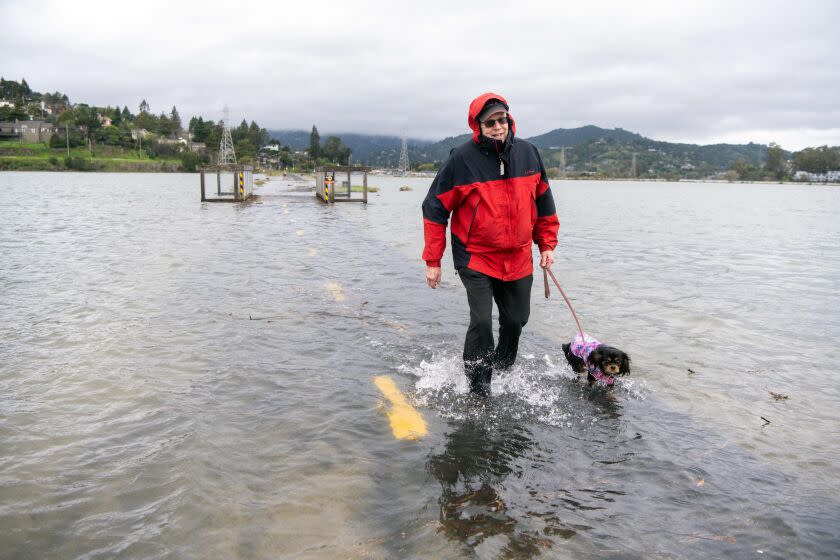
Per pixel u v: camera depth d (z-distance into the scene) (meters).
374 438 3.69
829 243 16.30
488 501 2.99
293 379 4.68
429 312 7.00
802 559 2.56
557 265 11.34
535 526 2.78
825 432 3.93
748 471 3.37
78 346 5.39
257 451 3.46
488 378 4.47
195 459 3.33
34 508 2.83
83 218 19.47
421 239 15.23
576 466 3.40
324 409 4.11
